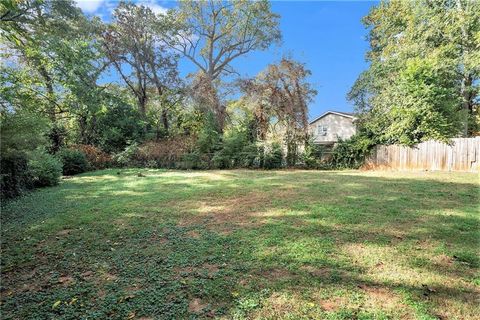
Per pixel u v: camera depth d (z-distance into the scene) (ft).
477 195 19.88
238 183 27.40
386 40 60.03
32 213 17.99
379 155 43.09
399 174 33.68
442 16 46.55
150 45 60.29
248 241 11.92
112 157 49.52
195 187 25.68
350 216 14.83
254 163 46.21
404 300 7.59
